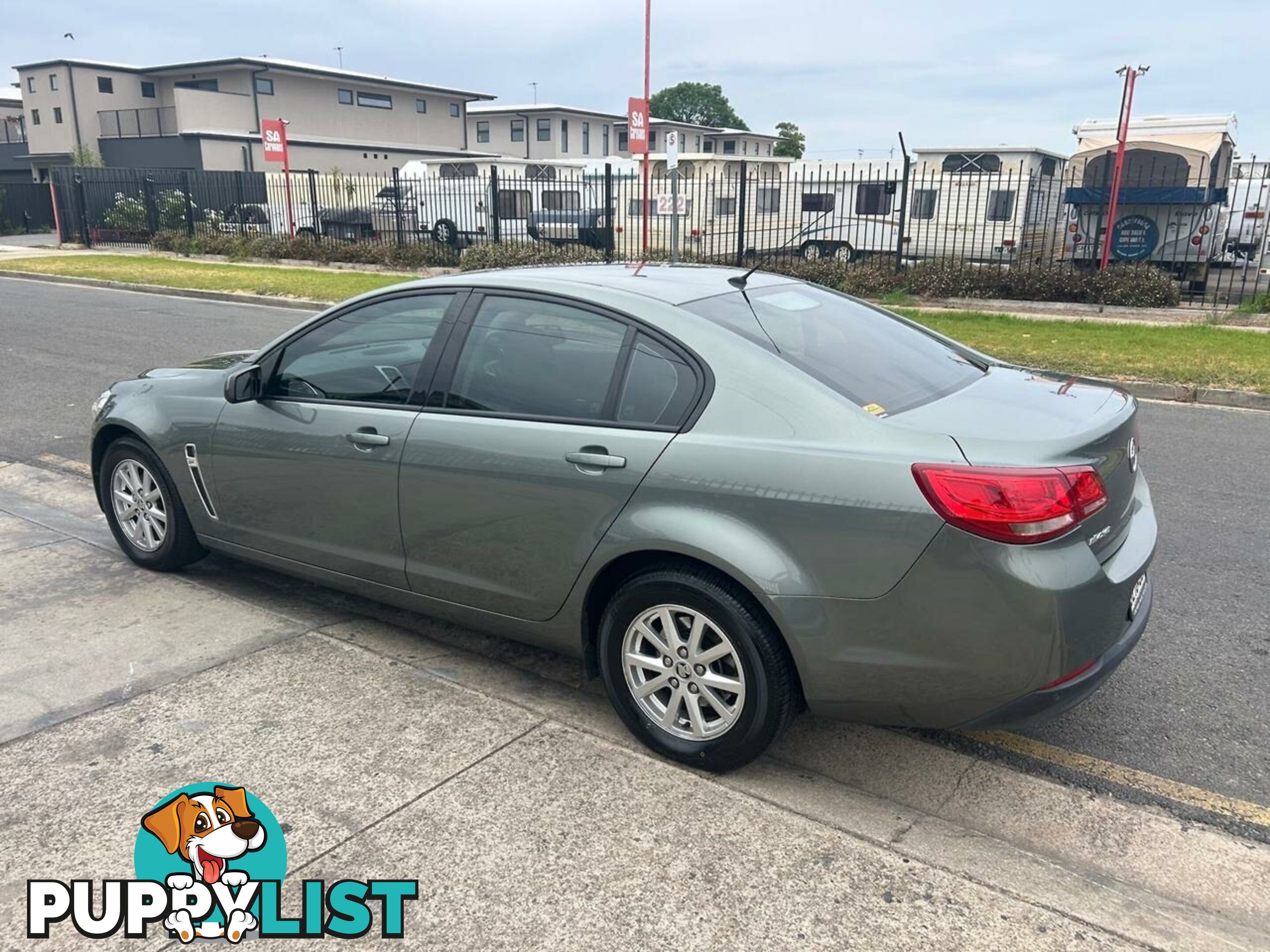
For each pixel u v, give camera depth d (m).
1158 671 3.97
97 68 41.69
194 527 4.61
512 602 3.52
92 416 8.34
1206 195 16.36
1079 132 18.30
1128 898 2.66
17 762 3.24
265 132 24.75
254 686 3.77
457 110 50.09
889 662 2.83
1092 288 15.81
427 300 3.81
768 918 2.54
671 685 3.21
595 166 25.08
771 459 2.92
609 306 3.38
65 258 26.12
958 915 2.56
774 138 64.56
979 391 3.37
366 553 3.92
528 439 3.35
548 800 3.04
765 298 3.67
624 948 2.45
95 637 4.18
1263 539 5.46
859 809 3.04
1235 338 12.48
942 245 20.42
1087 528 2.78
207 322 14.52
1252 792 3.17
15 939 2.49
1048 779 3.24
